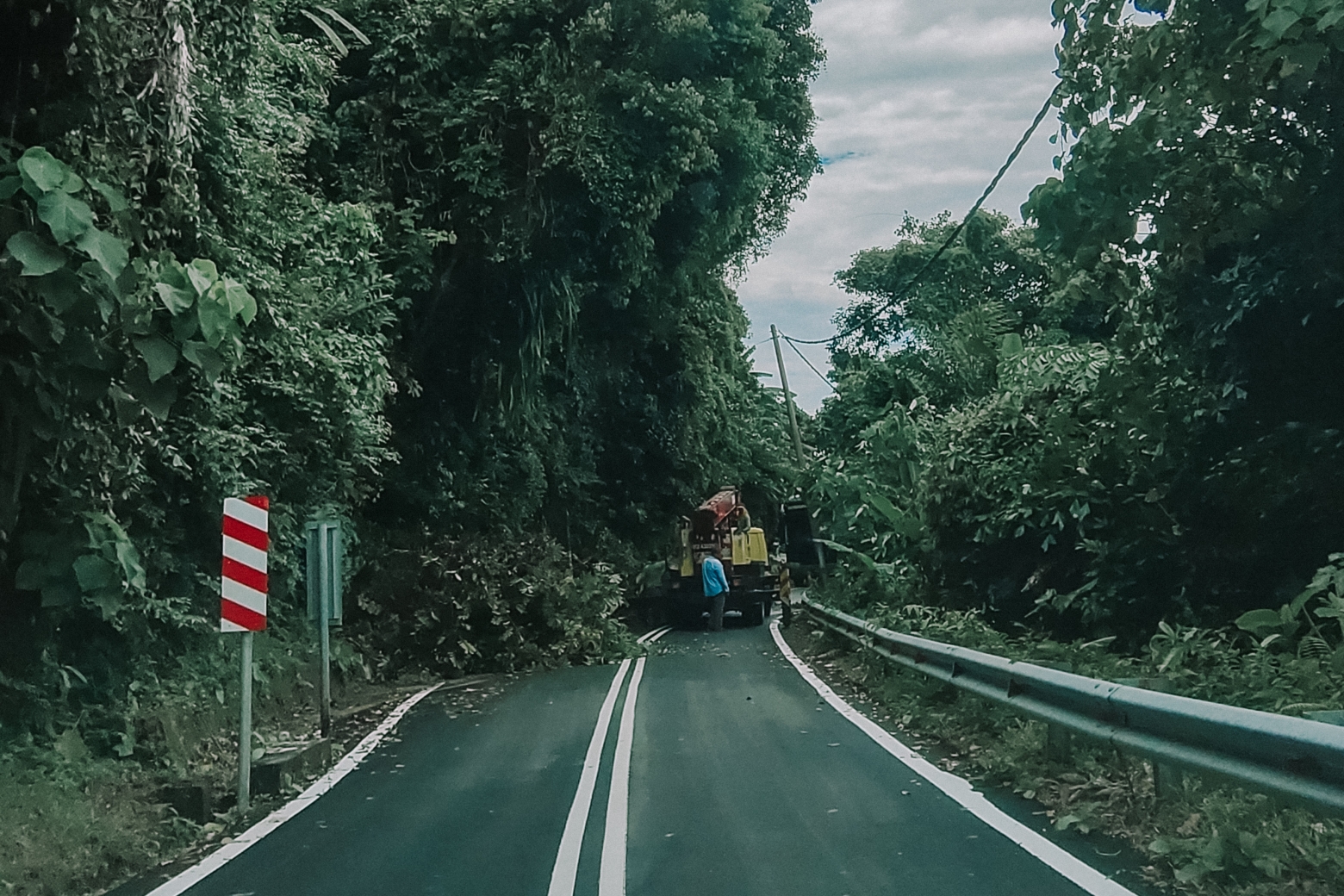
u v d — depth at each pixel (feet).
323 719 37.99
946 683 36.70
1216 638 38.68
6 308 23.71
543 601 65.36
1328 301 34.68
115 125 26.84
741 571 100.27
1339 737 15.57
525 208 64.54
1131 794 23.06
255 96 41.09
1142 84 33.30
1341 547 37.63
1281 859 18.15
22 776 27.40
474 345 71.82
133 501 37.37
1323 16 27.32
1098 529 45.70
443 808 27.20
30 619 31.48
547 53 63.77
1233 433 39.99
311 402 44.70
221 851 23.84
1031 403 51.03
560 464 92.07
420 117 63.16
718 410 121.60
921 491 55.72
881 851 21.71
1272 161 34.12
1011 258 118.93
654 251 84.23
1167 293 38.11
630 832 23.99
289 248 46.06
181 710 36.24
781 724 38.63
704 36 70.33
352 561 59.62
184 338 25.08
